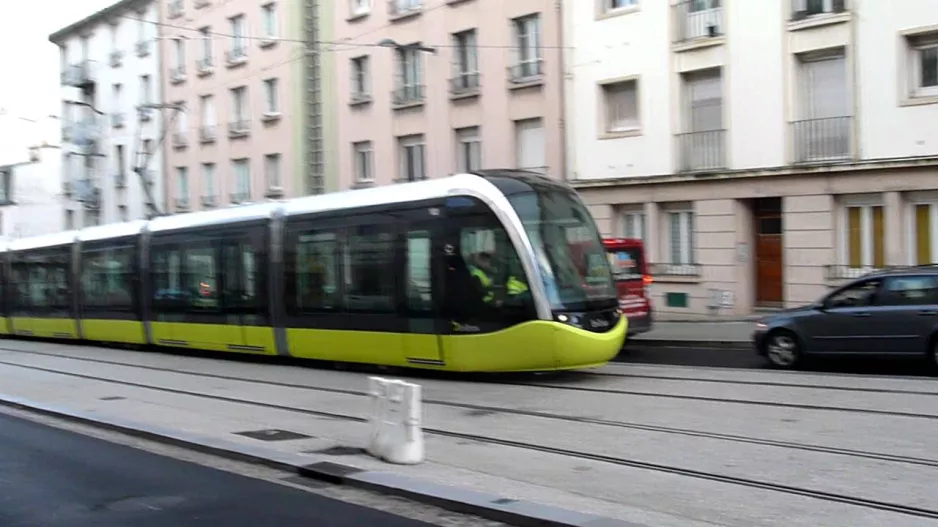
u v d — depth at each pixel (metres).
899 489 7.02
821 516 6.37
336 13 34.34
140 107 35.19
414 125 31.19
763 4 22.17
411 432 8.59
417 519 6.84
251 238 18.25
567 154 26.47
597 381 13.95
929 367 13.88
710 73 23.53
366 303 15.62
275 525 6.76
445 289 14.35
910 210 20.16
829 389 12.14
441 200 14.54
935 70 19.86
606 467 8.21
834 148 21.16
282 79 37.12
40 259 26.59
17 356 22.84
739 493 7.09
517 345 13.59
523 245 13.56
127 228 22.75
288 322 17.22
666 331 21.38
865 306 13.99
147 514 7.13
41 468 9.05
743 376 13.91
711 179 23.19
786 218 21.94
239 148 39.81
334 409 12.15
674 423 10.15
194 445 9.89
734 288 23.05
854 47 20.62
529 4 27.14
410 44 31.12
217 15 40.81
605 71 25.47
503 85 28.03
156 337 21.50
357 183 33.97
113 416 12.18
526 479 7.86
